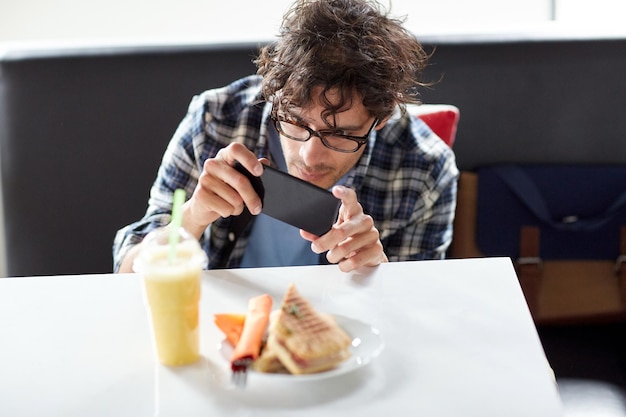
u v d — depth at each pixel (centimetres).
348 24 132
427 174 158
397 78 135
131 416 95
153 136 184
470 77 186
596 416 153
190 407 96
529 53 186
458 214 190
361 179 156
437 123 173
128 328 113
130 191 185
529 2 219
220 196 130
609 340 182
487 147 189
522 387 100
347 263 126
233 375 98
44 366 105
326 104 127
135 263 104
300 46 130
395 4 219
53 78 181
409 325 113
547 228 188
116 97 182
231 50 183
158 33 215
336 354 100
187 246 103
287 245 156
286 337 99
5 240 188
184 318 101
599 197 189
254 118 157
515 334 111
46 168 184
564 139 189
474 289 122
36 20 211
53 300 120
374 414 95
